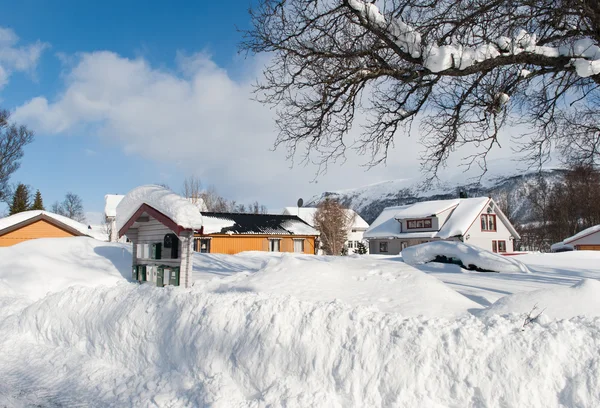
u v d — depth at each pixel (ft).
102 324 24.22
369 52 31.63
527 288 31.83
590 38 27.84
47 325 27.32
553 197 182.50
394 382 14.49
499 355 13.75
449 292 22.89
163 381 19.24
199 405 16.75
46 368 23.41
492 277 40.83
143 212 38.09
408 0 30.35
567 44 28.40
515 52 27.07
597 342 13.41
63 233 71.97
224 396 16.78
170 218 33.24
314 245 126.31
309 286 24.53
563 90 34.30
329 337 16.55
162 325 21.49
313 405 14.84
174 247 35.24
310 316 17.54
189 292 23.12
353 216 201.05
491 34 30.27
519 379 13.11
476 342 14.26
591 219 161.58
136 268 39.47
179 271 33.58
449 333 14.85
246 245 115.85
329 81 33.86
